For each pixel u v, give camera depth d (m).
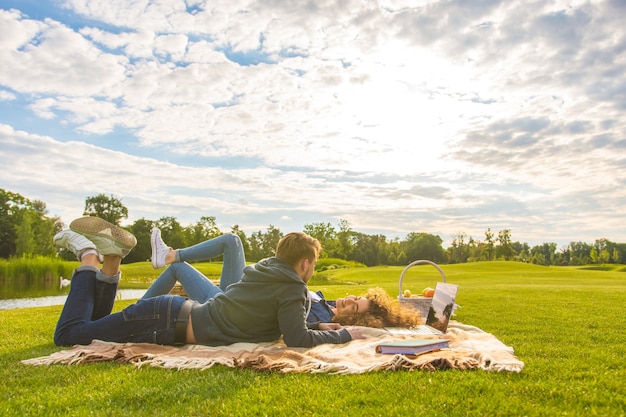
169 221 76.31
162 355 3.56
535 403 2.55
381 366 3.24
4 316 7.82
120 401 2.61
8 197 63.78
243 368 3.29
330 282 30.38
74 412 2.41
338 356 3.51
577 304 8.66
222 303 3.95
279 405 2.53
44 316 7.55
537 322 6.26
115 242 4.13
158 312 3.93
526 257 102.50
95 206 77.56
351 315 4.73
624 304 8.68
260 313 3.88
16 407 2.51
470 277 28.89
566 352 4.07
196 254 4.90
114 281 4.27
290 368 3.19
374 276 34.44
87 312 4.09
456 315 7.02
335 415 2.38
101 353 3.59
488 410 2.44
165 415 2.38
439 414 2.40
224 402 2.57
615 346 4.43
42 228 63.97
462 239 97.19
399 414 2.39
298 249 3.95
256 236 78.44
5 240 62.84
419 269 43.69
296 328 3.78
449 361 3.24
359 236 100.19
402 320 4.82
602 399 2.61
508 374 3.10
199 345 3.88
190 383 2.92
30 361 3.54
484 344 4.06
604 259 99.62
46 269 35.84
